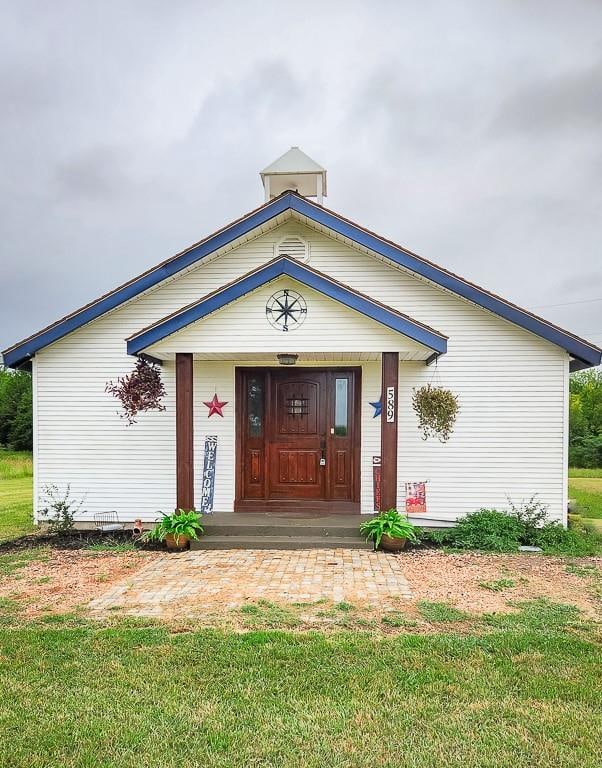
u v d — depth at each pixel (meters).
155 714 3.45
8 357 9.70
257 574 6.67
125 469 9.75
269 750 3.08
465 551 7.95
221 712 3.47
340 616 5.18
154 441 9.73
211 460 9.76
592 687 3.78
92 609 5.44
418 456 9.27
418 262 9.11
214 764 2.97
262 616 5.18
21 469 23.80
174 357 8.82
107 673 3.99
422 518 9.20
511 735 3.23
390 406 7.98
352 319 7.81
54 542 8.69
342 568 6.95
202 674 3.97
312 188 11.06
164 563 7.28
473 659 4.21
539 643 4.50
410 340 7.74
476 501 9.17
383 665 4.11
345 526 8.38
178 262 9.46
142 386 9.63
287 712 3.47
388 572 6.76
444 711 3.49
